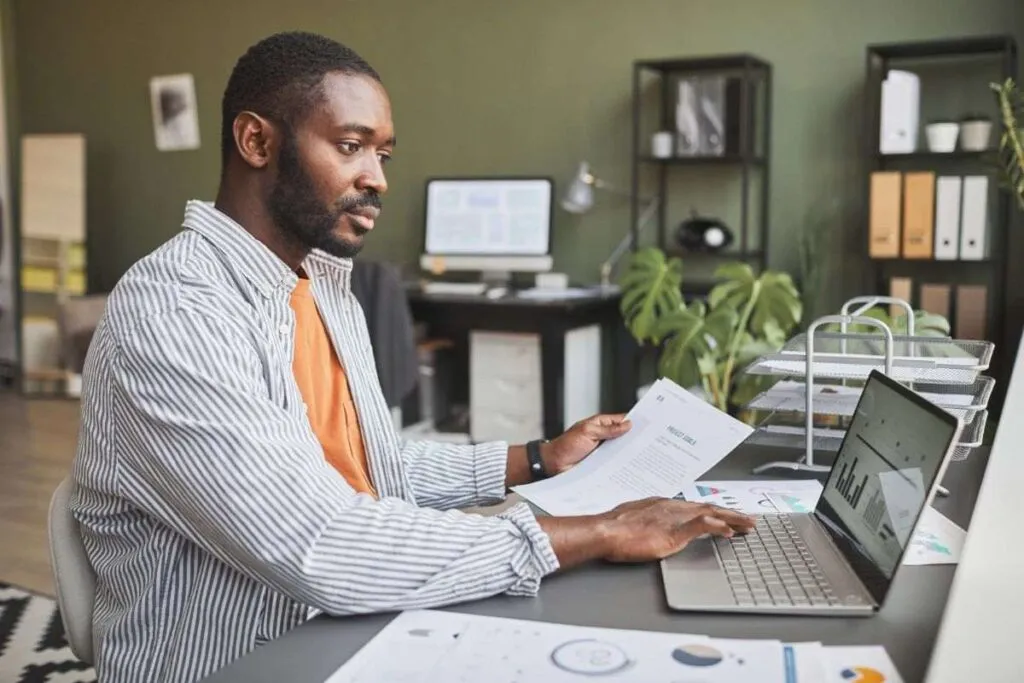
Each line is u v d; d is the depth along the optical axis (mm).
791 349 1721
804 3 4426
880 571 999
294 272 1287
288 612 1150
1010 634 830
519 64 5098
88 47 6375
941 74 4176
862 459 1171
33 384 6352
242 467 1042
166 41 6113
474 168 5266
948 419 981
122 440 1127
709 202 4727
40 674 2535
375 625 999
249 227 1235
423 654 898
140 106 6254
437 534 1039
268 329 1213
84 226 6270
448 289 4855
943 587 1041
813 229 4492
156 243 6320
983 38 3846
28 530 3660
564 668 853
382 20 5418
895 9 4250
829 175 4441
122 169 6367
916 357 1574
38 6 6504
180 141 6148
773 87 4523
